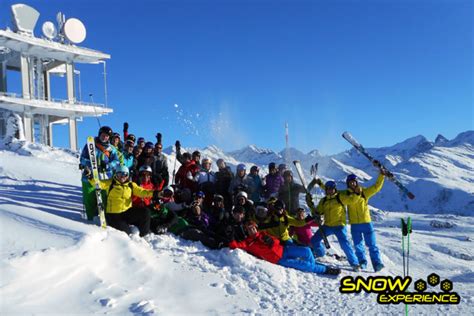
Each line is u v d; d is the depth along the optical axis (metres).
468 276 7.92
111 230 6.40
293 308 5.52
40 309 4.09
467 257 11.83
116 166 7.66
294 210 9.07
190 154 9.59
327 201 8.09
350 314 5.38
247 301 5.52
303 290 6.36
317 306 5.66
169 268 5.99
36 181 11.17
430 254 10.76
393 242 12.33
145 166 7.88
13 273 4.30
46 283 4.49
